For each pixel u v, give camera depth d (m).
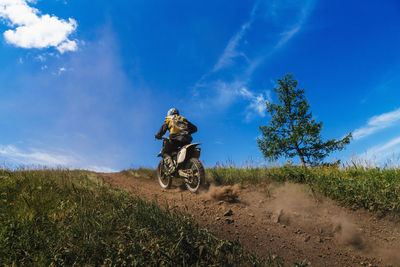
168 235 2.73
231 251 2.57
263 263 2.51
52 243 2.62
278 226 3.56
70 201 3.98
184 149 5.11
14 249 2.56
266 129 13.03
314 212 4.02
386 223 3.62
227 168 7.77
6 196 4.04
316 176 5.61
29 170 6.23
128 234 2.67
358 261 2.77
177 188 5.86
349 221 3.69
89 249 2.52
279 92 13.22
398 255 2.86
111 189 4.98
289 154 12.30
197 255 2.40
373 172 6.11
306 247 3.02
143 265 2.21
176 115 5.86
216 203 4.40
